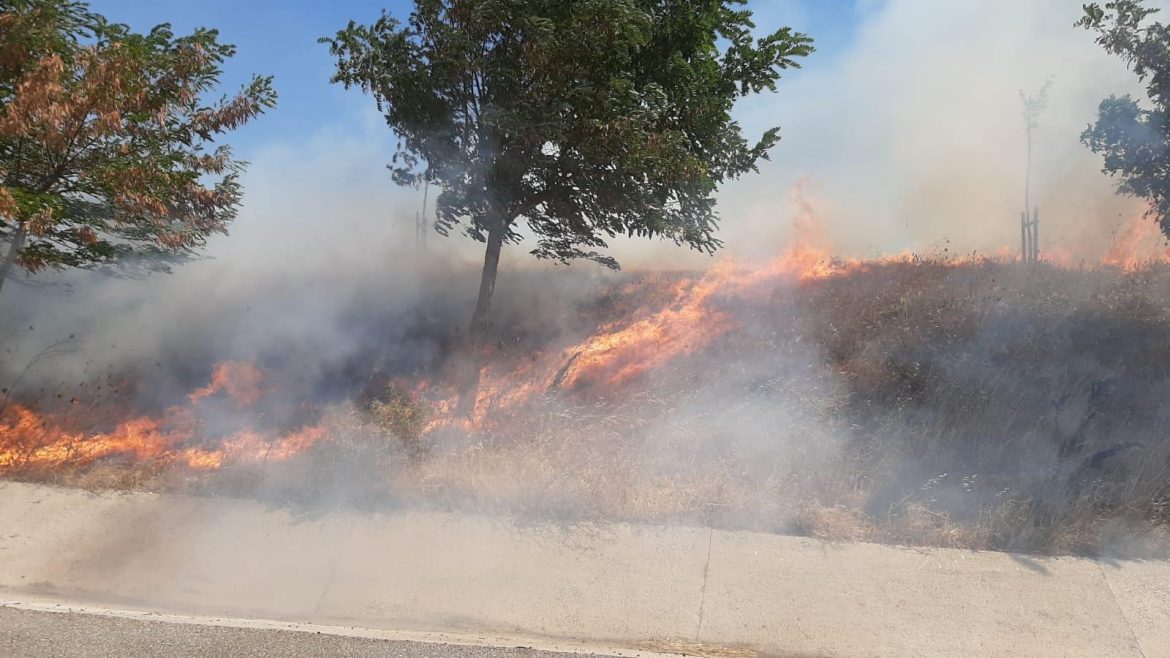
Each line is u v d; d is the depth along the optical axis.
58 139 6.31
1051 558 4.83
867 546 5.02
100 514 5.75
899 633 4.25
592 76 7.46
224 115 7.23
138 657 4.06
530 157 7.92
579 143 7.55
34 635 4.27
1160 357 7.32
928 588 4.58
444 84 7.56
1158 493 5.38
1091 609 4.36
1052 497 5.35
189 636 4.31
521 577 4.88
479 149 7.73
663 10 8.12
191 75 7.31
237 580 5.02
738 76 8.18
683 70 8.04
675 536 5.19
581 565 4.96
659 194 8.30
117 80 6.38
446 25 7.41
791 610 4.46
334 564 5.12
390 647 4.21
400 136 8.04
